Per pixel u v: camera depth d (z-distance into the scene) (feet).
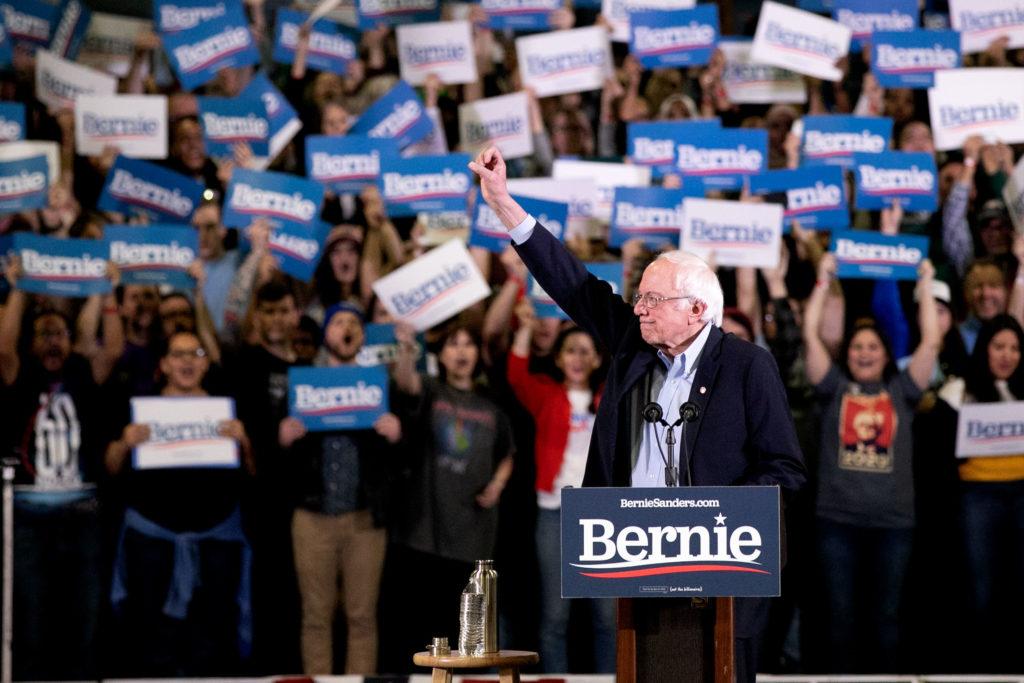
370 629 78.38
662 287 38.32
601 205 81.87
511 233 41.86
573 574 33.09
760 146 81.61
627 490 33.14
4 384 79.05
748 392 37.78
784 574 78.89
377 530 78.89
